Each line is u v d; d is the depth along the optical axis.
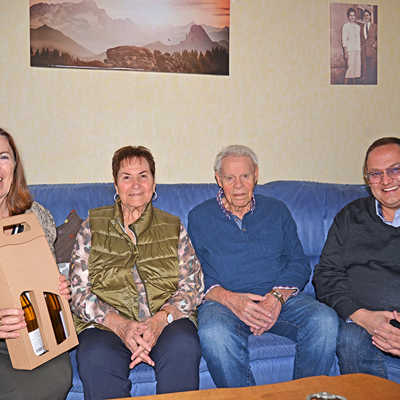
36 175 2.41
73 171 2.46
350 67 2.74
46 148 2.41
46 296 1.39
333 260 1.88
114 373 1.48
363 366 1.62
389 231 1.81
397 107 2.80
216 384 1.65
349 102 2.76
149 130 2.53
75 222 1.90
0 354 1.38
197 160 2.60
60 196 2.01
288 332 1.77
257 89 2.64
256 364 1.70
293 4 2.63
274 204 2.03
